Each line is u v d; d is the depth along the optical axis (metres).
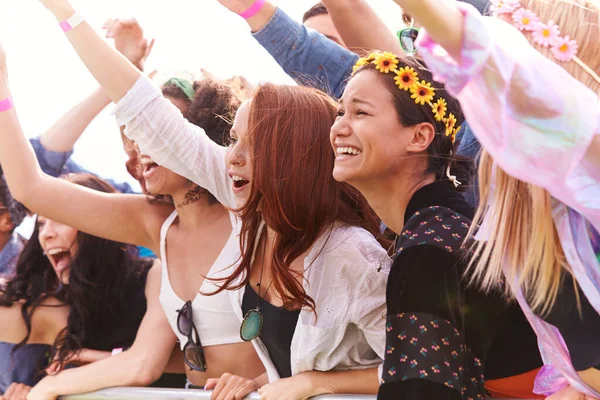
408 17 4.21
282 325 3.96
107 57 4.43
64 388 5.08
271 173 3.83
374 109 3.29
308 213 3.84
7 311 5.64
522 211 2.72
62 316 5.59
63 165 6.62
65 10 4.38
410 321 2.83
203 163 4.56
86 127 6.70
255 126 3.88
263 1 4.91
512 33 2.57
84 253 5.52
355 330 3.85
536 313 2.81
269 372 4.13
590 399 2.99
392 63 3.35
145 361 5.07
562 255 2.72
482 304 2.91
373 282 3.77
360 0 5.09
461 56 2.43
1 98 4.98
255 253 4.14
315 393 3.81
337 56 4.93
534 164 2.47
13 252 6.38
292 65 4.93
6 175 5.09
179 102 5.13
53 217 5.19
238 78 5.63
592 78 2.67
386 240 4.07
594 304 2.65
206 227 4.99
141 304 5.58
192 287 4.90
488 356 3.19
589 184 2.54
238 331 4.70
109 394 4.94
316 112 3.90
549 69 2.50
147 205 5.30
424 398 2.71
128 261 5.59
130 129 4.49
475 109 2.47
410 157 3.32
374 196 3.42
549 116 2.46
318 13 5.96
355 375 3.85
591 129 2.46
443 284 2.85
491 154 2.50
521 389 3.29
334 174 3.38
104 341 5.50
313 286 3.84
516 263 2.75
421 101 3.29
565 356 2.90
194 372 4.98
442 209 3.12
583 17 2.69
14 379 5.68
